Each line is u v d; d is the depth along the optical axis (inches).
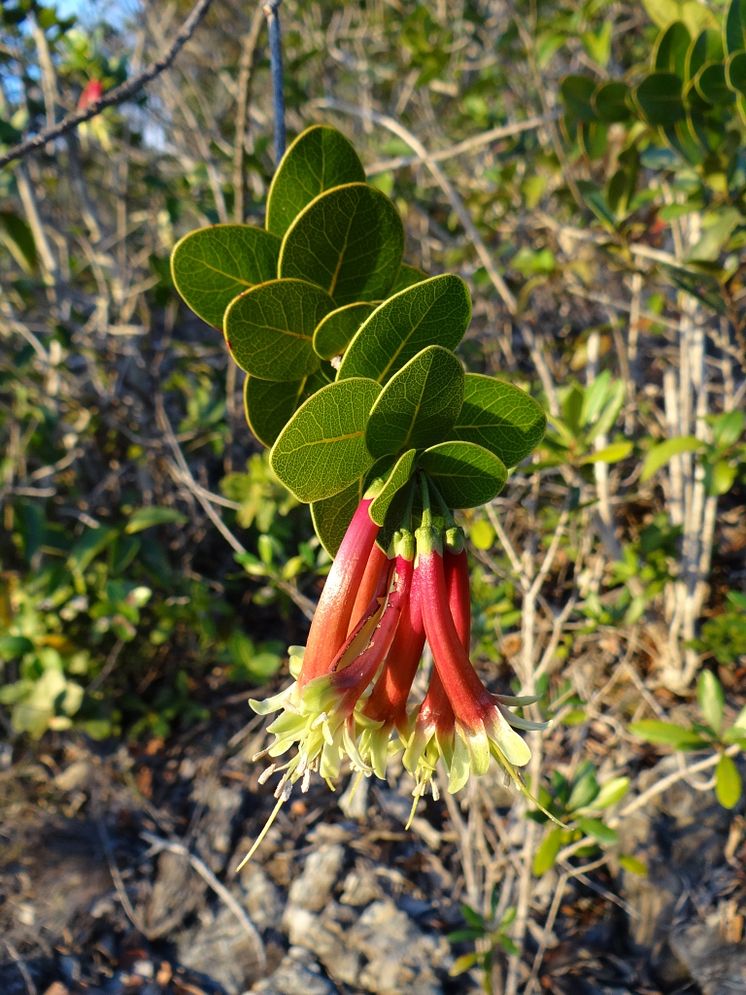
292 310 6.9
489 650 21.2
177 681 29.4
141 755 27.9
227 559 32.6
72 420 31.9
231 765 26.9
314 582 28.4
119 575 28.0
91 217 31.6
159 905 23.3
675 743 15.1
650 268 20.1
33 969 21.7
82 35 27.9
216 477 34.9
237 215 11.8
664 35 14.2
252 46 10.8
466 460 6.2
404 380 5.6
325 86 37.0
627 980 19.7
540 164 25.9
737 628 21.6
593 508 21.5
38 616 27.6
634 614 21.5
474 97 30.7
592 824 15.0
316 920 21.9
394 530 6.4
